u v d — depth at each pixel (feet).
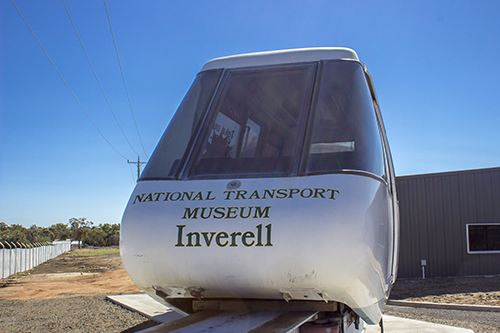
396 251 12.94
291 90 9.86
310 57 10.51
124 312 30.40
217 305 8.60
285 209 7.36
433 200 58.13
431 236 57.77
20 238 114.52
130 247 7.94
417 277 57.57
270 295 7.65
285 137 9.05
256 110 9.77
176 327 7.00
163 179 8.71
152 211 8.02
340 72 9.99
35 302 39.37
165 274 7.75
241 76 10.60
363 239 7.16
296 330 7.60
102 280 65.36
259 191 7.80
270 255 7.14
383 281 8.21
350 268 6.99
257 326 7.03
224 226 7.45
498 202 56.29
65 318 29.01
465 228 56.80
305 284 7.13
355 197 7.47
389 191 9.76
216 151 9.29
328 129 8.91
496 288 43.16
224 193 7.93
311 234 7.07
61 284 60.80
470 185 57.16
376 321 9.27
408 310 33.01
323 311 8.45
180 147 9.47
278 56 10.75
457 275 56.49
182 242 7.59
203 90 10.63
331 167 8.07
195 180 8.52
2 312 33.04
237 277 7.36
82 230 369.30
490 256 56.08
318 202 7.36
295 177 8.01
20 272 89.30
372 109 9.61
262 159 8.79
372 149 8.63
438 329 21.70
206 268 7.45
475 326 24.93
